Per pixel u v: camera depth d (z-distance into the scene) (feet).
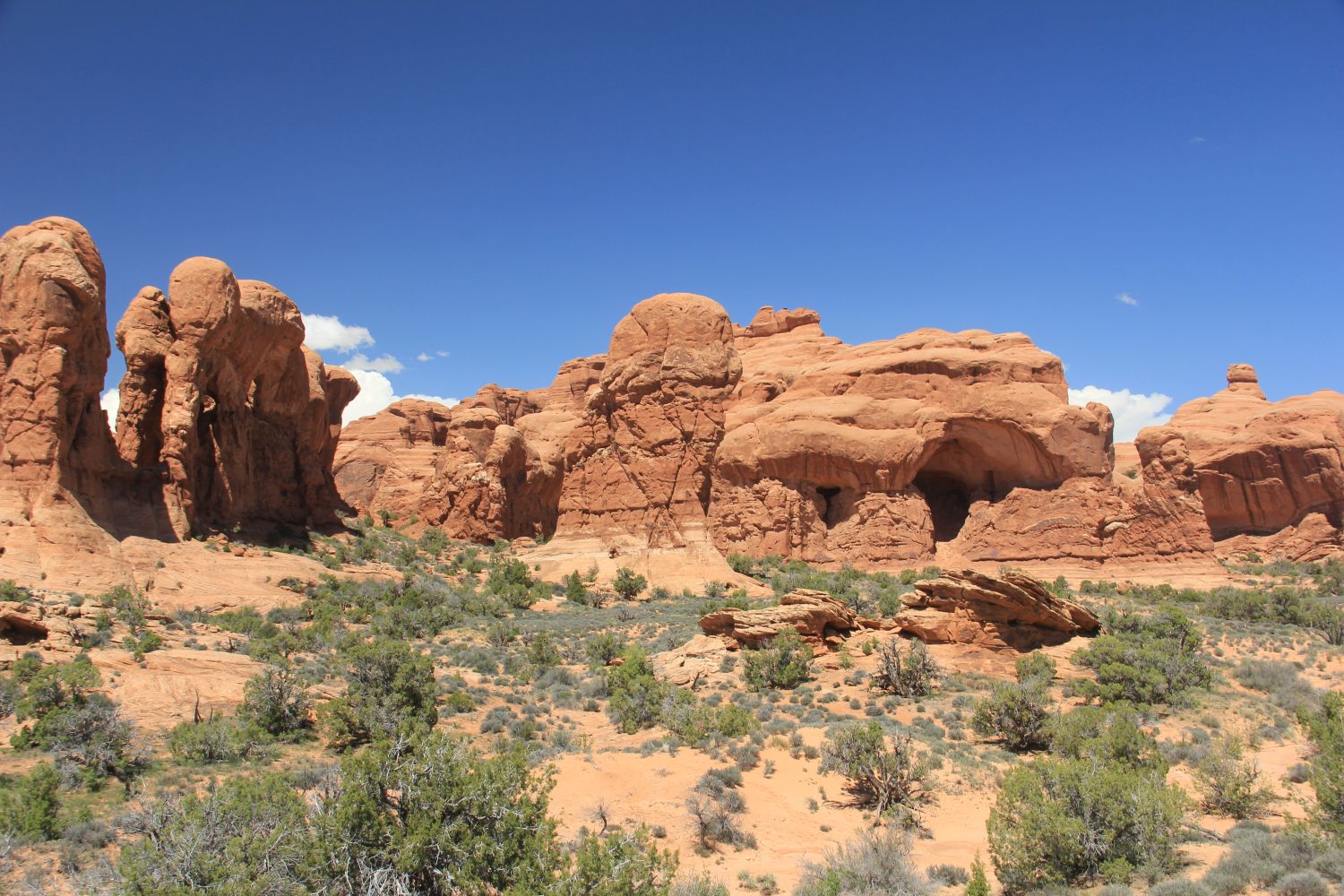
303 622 121.60
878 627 119.65
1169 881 46.34
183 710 79.56
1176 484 201.05
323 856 43.42
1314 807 57.67
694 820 64.18
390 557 176.04
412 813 45.96
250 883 42.09
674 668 106.93
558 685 102.32
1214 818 61.98
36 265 119.65
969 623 112.16
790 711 91.25
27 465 116.16
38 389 117.60
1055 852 52.26
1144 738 74.74
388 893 43.32
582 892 41.93
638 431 209.77
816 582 161.79
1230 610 143.43
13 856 50.88
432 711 83.41
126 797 60.75
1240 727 84.84
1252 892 44.39
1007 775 61.77
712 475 209.77
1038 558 200.95
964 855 58.49
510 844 44.98
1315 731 69.87
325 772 65.36
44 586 105.91
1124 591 178.81
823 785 72.18
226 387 154.92
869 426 205.67
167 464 135.95
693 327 214.07
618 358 218.18
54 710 71.77
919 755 75.41
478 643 122.52
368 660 85.71
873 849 55.98
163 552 125.59
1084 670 103.86
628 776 72.79
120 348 141.59
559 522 216.54
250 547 142.61
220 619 114.32
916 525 201.57
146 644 91.09
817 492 208.74
